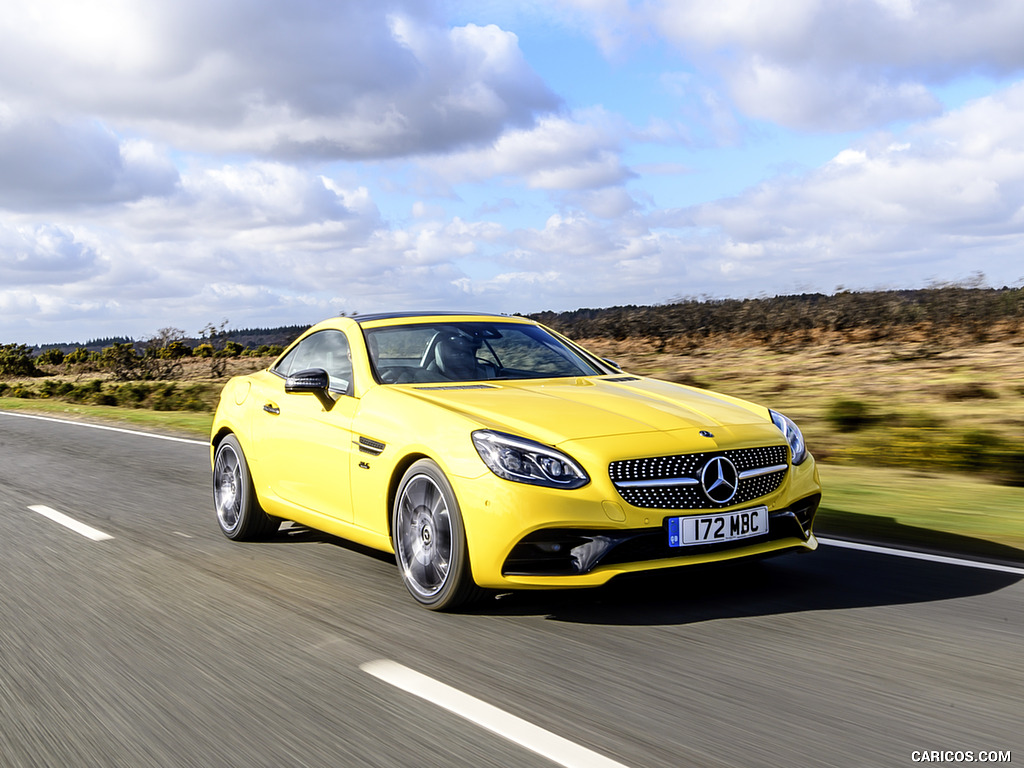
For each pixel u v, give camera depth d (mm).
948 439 8289
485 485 3822
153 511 7113
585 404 4273
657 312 28703
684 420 4102
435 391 4586
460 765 2580
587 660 3424
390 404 4531
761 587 4375
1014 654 3383
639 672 3281
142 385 24172
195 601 4434
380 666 3432
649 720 2854
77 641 3883
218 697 3182
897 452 8430
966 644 3504
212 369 40438
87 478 9109
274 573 4965
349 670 3400
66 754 2783
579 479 3738
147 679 3393
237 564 5219
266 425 5527
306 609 4234
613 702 3008
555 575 3758
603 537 3732
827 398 13422
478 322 5543
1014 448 7680
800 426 10836
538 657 3477
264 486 5598
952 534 5453
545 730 2799
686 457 3865
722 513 3867
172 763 2686
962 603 4059
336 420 4859
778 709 2910
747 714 2877
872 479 7551
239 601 4410
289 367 5820
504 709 2979
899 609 3984
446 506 4008
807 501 4297
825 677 3184
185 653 3664
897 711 2877
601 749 2650
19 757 2779
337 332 5438
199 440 12656
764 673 3236
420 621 4000
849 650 3461
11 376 61719
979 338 21609
